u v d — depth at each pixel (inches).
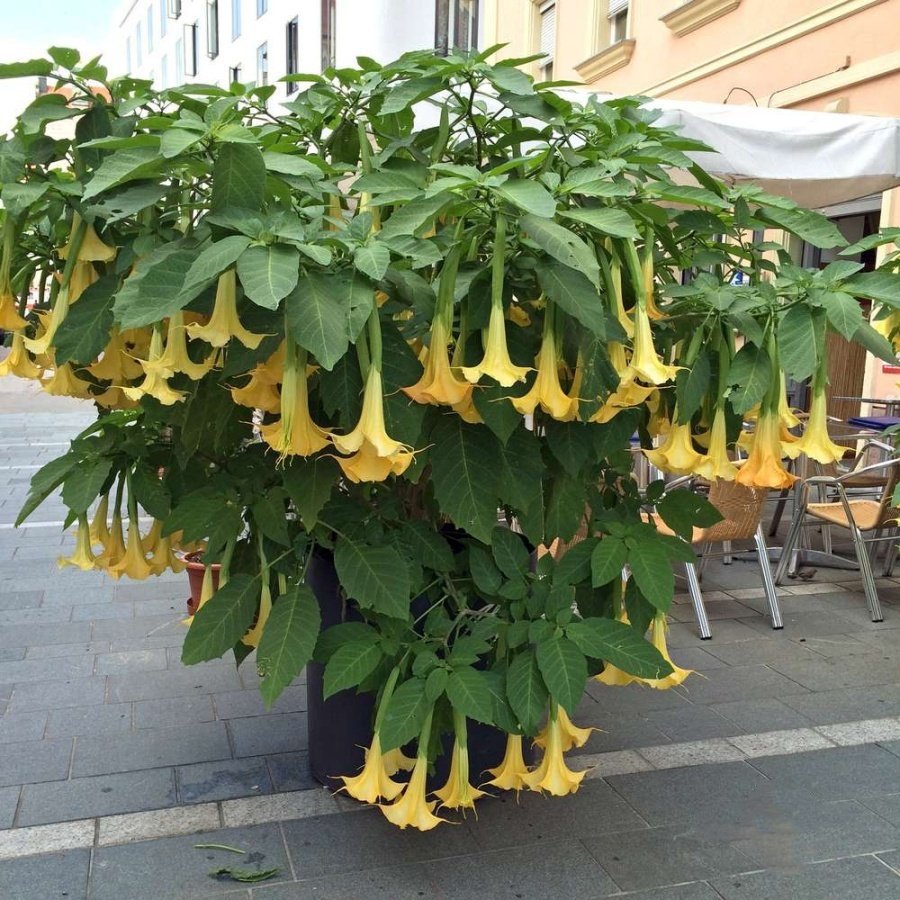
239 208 67.4
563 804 112.6
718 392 83.9
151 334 84.1
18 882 95.9
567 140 90.1
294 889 95.4
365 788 86.3
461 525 79.6
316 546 104.3
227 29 941.2
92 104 86.0
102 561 96.3
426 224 72.7
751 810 112.3
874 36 287.6
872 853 103.5
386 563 85.7
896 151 177.3
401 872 98.5
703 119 164.1
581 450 84.7
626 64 422.0
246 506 91.9
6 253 81.9
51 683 146.9
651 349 74.5
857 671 157.4
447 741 103.4
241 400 74.9
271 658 82.0
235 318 67.2
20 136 85.8
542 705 82.6
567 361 81.8
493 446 81.0
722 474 81.7
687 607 191.6
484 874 98.6
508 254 75.6
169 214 84.3
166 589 196.7
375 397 67.9
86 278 83.8
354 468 68.0
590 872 99.3
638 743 130.1
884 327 106.2
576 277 69.2
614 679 98.0
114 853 101.1
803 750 128.3
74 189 78.1
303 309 62.3
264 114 97.9
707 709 141.9
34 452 374.0
